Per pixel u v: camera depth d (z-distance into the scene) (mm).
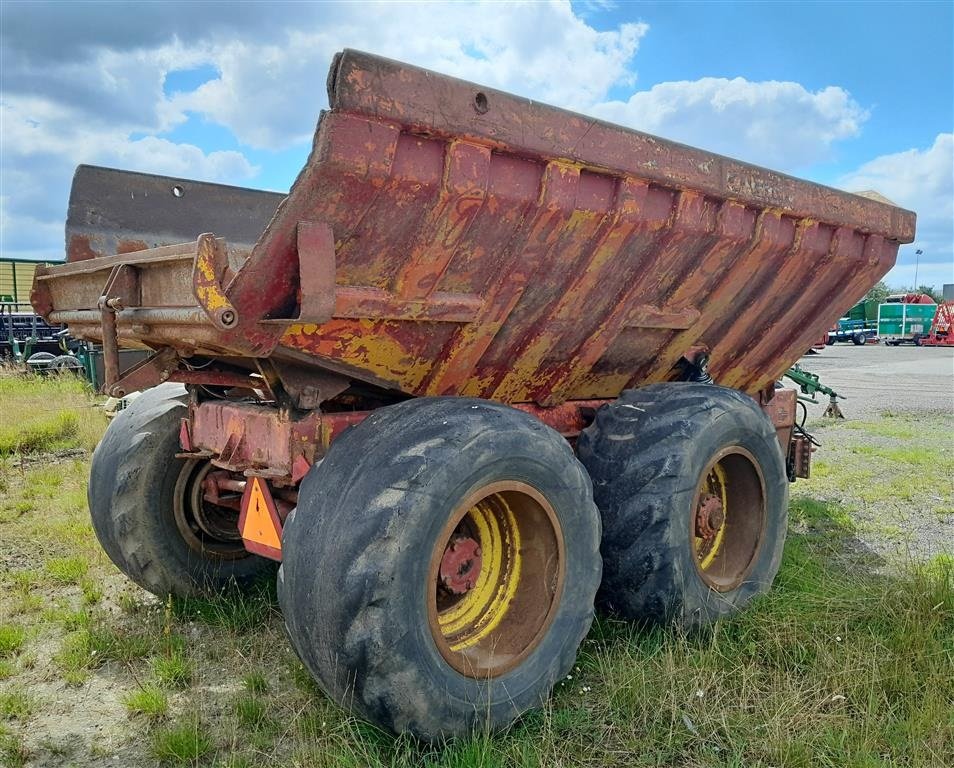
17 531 5398
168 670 3303
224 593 4160
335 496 2648
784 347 5168
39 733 2939
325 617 2508
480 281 3111
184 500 4082
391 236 2729
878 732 2797
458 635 3035
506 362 3568
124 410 4320
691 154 3529
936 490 7035
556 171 3008
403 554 2512
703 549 4152
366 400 3555
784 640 3500
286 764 2670
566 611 3074
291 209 2443
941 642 3385
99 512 4023
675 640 3521
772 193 4004
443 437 2723
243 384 3512
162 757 2754
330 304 2547
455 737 2691
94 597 4195
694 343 4484
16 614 4031
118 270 3092
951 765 2670
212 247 2420
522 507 3061
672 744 2791
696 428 3652
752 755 2762
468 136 2680
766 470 4129
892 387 18062
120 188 4344
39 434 8766
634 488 3574
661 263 3711
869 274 5102
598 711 3027
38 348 16969
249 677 3219
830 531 5656
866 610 3680
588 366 3910
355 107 2381
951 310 44594
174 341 3051
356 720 2758
